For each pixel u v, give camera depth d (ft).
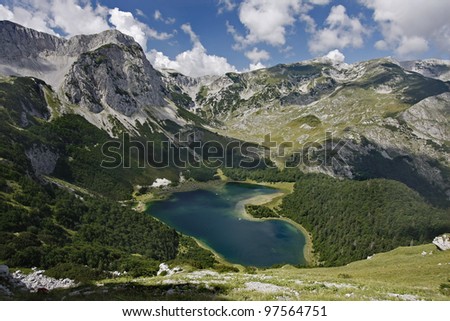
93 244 499.92
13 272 266.98
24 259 339.98
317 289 156.46
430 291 169.58
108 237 557.74
